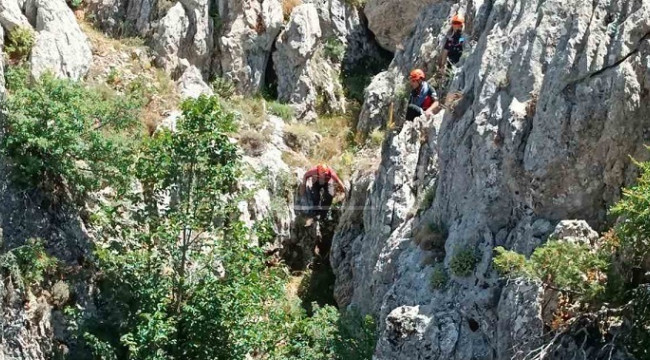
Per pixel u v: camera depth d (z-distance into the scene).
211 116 16.52
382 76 24.39
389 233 18.36
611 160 14.38
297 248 21.89
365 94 24.39
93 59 23.17
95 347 15.83
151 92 22.89
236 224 16.56
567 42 14.89
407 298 15.99
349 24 26.67
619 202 13.20
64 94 18.34
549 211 14.73
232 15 25.28
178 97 23.23
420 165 18.67
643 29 14.48
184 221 16.22
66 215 18.50
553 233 14.02
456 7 23.41
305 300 20.95
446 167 16.84
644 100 14.26
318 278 21.31
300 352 16.31
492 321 14.47
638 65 14.35
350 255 20.22
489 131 15.63
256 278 16.34
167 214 16.38
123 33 24.44
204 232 17.38
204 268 16.50
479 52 17.64
